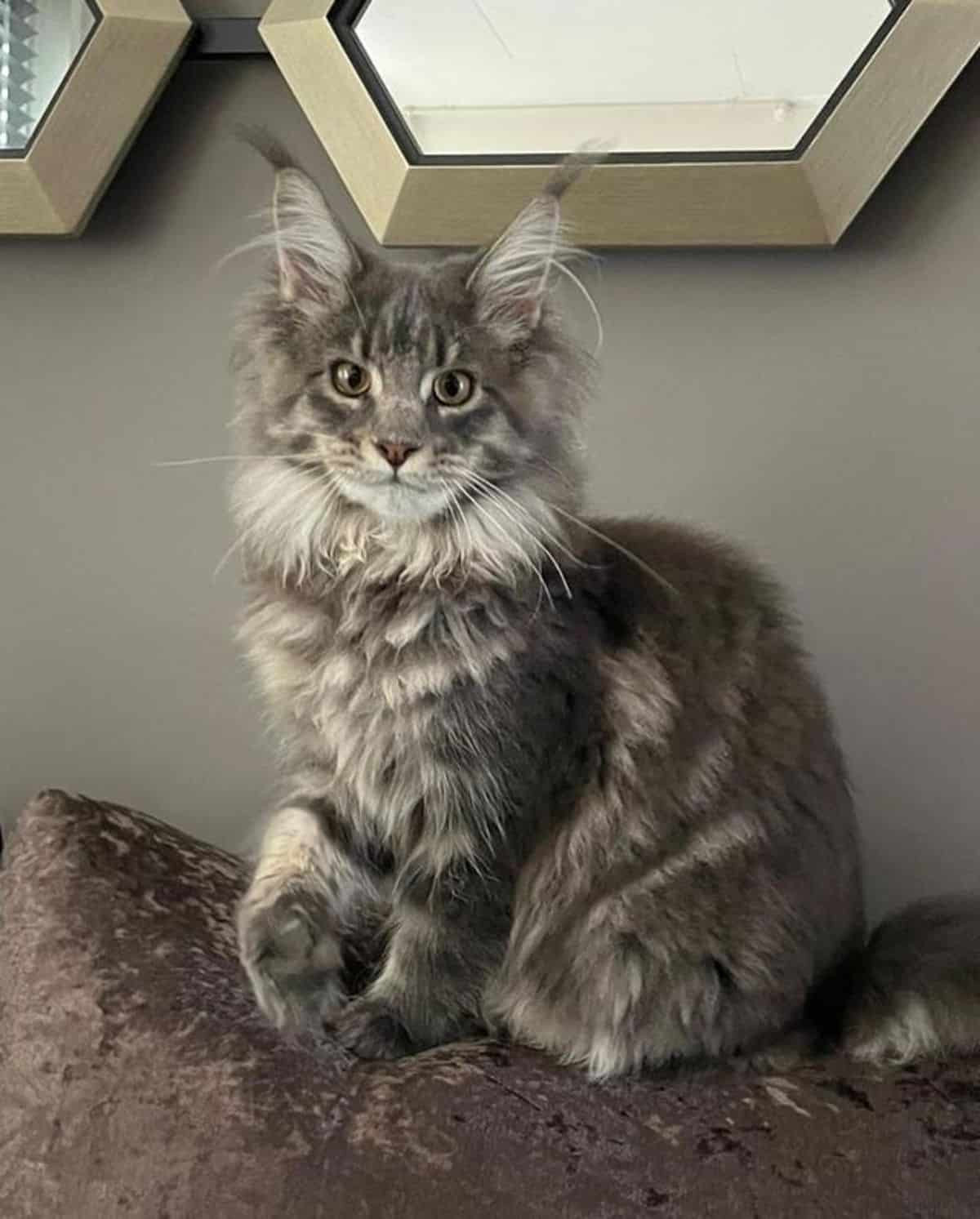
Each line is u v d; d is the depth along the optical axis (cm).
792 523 185
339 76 176
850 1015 147
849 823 158
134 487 194
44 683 197
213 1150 130
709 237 175
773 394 184
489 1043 145
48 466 195
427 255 185
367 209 178
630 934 145
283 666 151
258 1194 127
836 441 183
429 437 142
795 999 146
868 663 185
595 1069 141
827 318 182
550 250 151
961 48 167
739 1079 140
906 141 170
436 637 143
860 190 171
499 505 146
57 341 193
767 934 145
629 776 146
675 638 151
